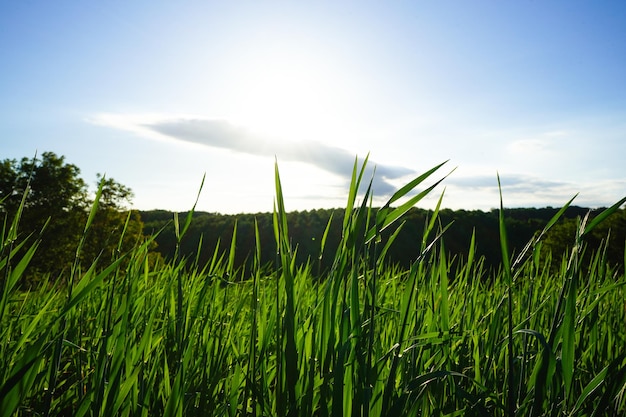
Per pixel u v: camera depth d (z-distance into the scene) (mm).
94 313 2324
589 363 1914
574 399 1671
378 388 1298
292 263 1363
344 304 1256
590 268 1960
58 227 29797
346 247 1211
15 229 1153
